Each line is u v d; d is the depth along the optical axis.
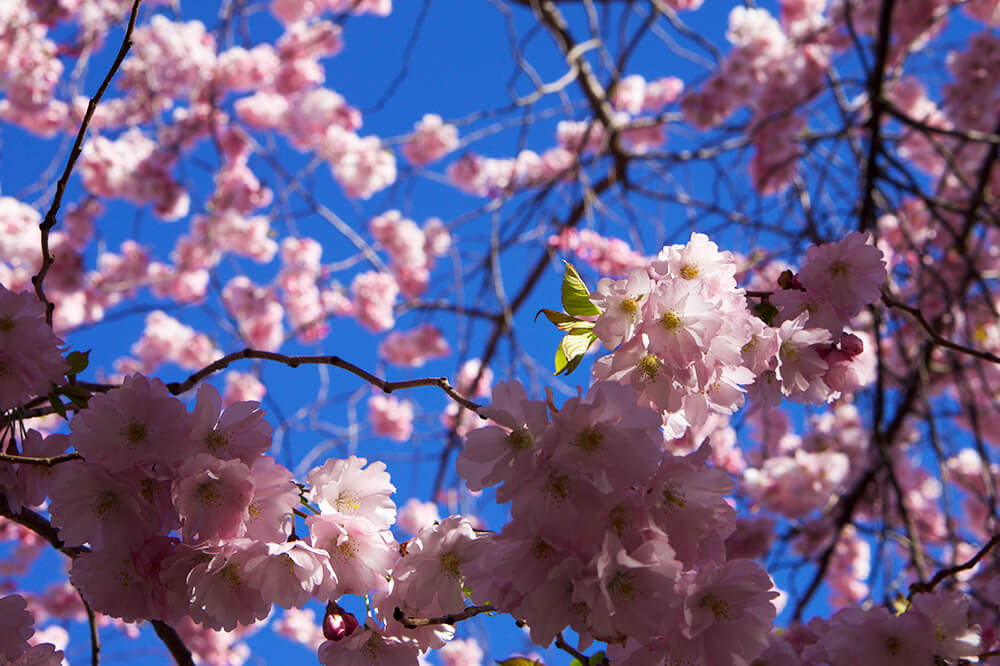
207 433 1.46
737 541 5.08
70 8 5.65
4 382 1.57
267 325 6.34
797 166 4.97
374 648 1.50
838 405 5.75
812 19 5.99
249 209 6.23
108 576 1.45
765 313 1.82
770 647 1.72
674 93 7.20
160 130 5.29
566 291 1.53
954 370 4.02
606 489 1.21
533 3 5.31
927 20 5.55
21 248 5.54
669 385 1.49
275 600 1.42
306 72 6.21
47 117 5.91
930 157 6.38
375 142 6.40
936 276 4.12
